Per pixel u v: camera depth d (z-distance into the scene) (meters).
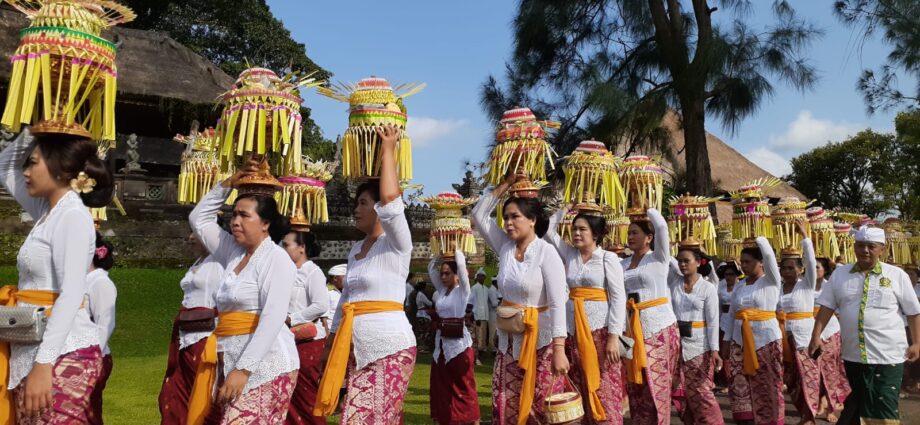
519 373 4.26
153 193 15.52
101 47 2.92
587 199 4.95
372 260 3.59
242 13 28.38
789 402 8.13
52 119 2.89
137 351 10.66
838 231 9.09
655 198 5.25
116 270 13.61
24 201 3.25
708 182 13.56
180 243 15.06
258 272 3.19
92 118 3.04
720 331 7.82
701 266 6.15
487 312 12.44
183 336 4.32
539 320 4.22
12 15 18.27
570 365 4.80
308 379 4.69
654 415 5.00
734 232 6.63
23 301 2.90
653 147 14.23
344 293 3.75
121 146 19.77
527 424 4.21
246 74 3.35
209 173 4.83
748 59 12.92
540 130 4.46
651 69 13.95
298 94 3.45
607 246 6.90
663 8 13.81
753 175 22.81
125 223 14.56
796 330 6.63
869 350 4.83
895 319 4.85
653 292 5.15
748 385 6.07
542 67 13.98
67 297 2.80
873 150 33.00
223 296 3.20
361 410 3.40
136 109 18.83
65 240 2.86
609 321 4.66
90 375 3.04
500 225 5.00
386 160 3.46
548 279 4.16
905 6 11.80
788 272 6.80
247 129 3.23
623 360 5.05
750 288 6.20
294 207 4.78
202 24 27.70
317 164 5.00
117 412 6.70
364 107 3.50
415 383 9.16
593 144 5.05
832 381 7.10
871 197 33.34
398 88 3.63
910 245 9.89
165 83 19.00
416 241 18.11
